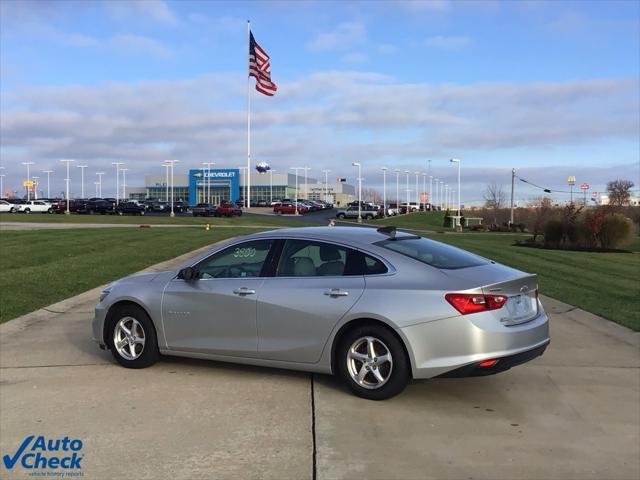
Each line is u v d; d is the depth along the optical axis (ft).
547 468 13.21
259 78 191.21
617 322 28.19
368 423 15.67
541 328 17.56
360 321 17.28
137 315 20.63
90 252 55.77
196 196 408.67
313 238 18.93
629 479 12.75
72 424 15.62
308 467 13.15
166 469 13.05
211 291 19.39
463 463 13.41
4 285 35.88
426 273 17.12
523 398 17.81
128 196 509.76
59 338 25.11
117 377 19.76
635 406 17.22
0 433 15.08
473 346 16.02
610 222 87.10
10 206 242.99
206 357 19.72
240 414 16.29
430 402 17.37
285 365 18.47
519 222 224.33
